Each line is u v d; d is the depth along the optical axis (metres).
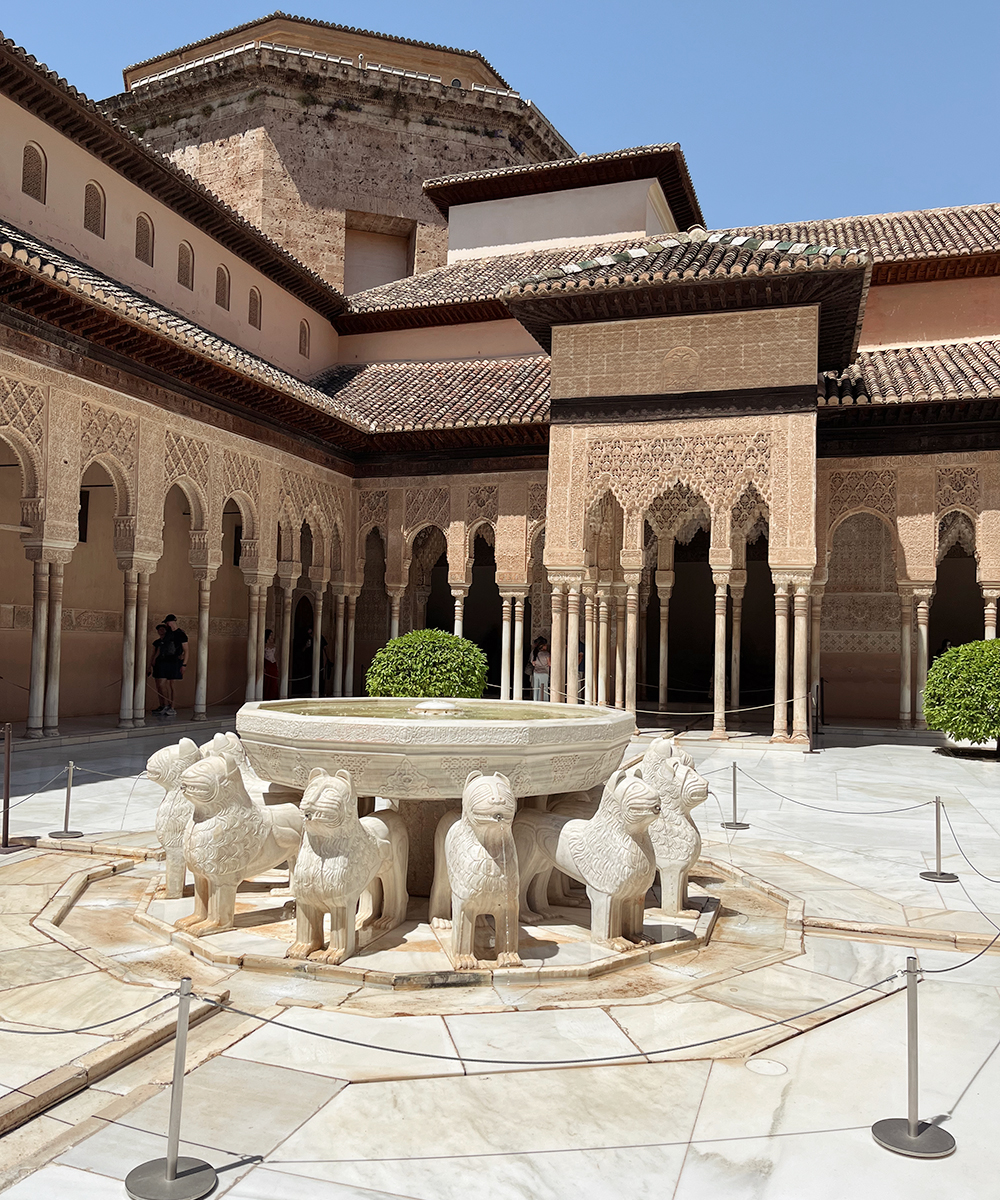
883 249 14.73
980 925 4.38
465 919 3.67
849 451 13.73
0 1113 2.40
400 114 21.95
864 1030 3.22
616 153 17.62
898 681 17.20
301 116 21.28
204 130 21.86
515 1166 2.30
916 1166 2.34
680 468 12.41
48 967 3.60
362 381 17.20
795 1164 2.34
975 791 8.69
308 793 3.64
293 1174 2.25
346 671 16.73
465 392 15.94
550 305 12.45
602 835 4.02
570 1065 2.86
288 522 14.78
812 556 11.77
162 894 4.60
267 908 4.47
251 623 13.95
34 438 9.80
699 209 20.00
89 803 7.26
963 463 13.22
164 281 13.20
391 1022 3.17
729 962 3.91
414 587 20.42
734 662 16.03
